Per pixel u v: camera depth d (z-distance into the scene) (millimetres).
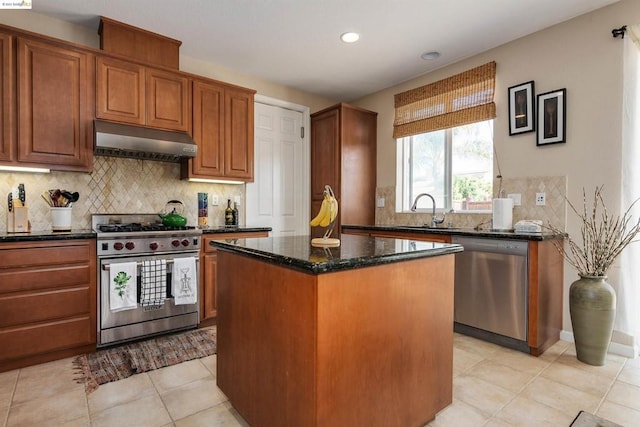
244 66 3639
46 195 2721
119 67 2766
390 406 1411
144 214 3193
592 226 2561
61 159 2523
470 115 3342
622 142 2434
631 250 2389
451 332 1708
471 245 2746
